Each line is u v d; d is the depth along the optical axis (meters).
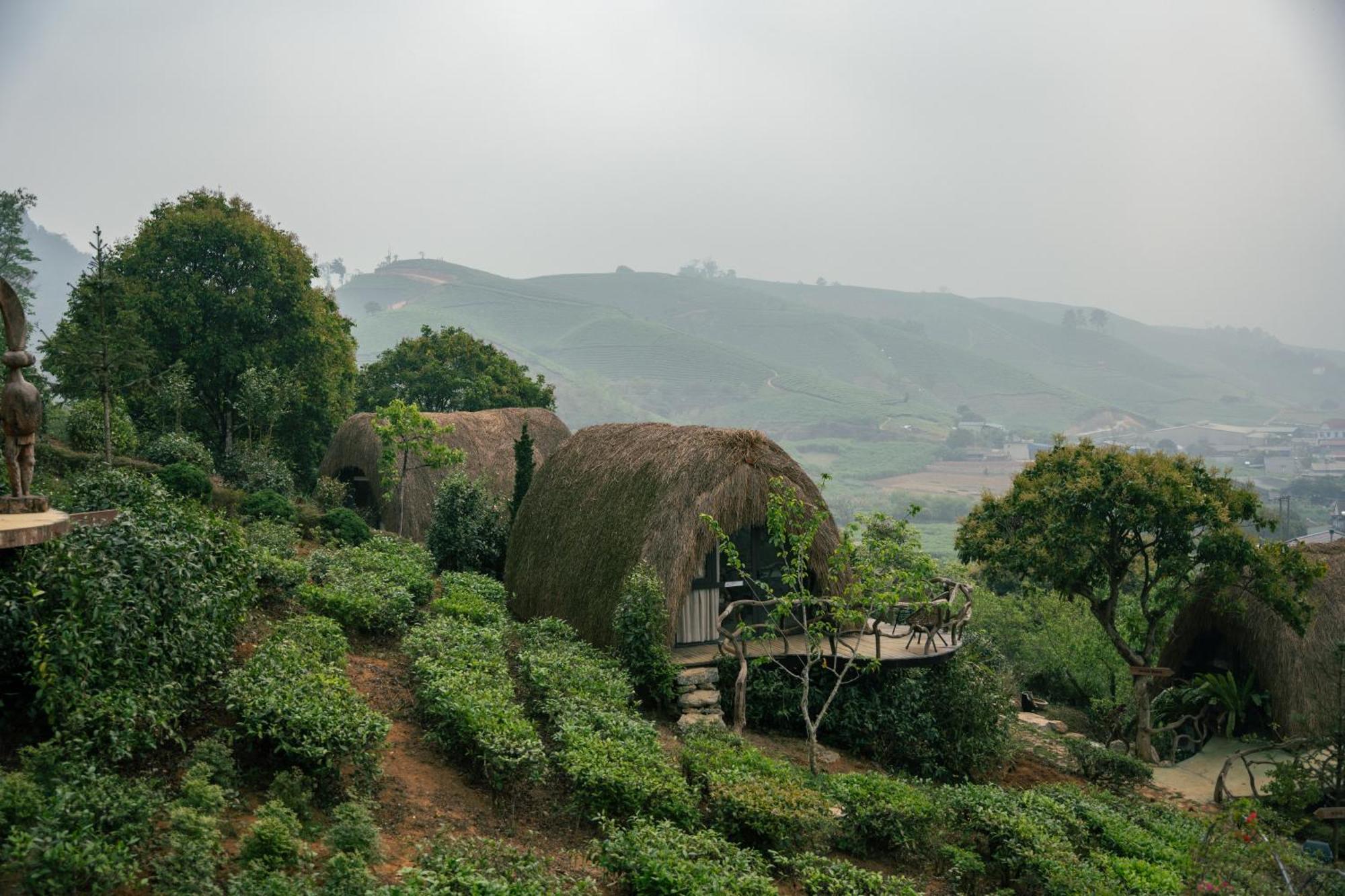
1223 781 18.88
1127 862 12.94
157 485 12.90
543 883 8.57
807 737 16.50
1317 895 12.45
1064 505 20.91
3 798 6.75
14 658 8.37
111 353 20.81
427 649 14.18
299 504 27.00
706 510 16.80
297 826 8.09
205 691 10.22
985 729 17.05
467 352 52.53
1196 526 20.42
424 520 31.34
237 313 34.91
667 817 10.77
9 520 8.78
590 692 13.85
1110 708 24.12
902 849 12.33
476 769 11.28
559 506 21.09
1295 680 20.92
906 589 15.01
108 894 6.62
